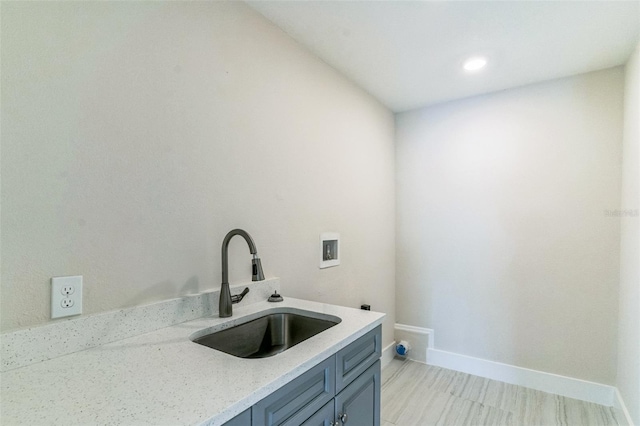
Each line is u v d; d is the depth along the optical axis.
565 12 1.58
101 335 1.00
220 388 0.75
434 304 2.79
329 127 2.11
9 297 0.84
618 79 2.12
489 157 2.56
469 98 2.65
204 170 1.33
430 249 2.81
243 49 1.51
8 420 0.61
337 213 2.19
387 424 1.91
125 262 1.08
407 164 2.93
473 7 1.55
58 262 0.93
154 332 1.11
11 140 0.84
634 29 1.71
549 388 2.30
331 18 1.64
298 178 1.84
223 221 1.41
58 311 0.92
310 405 0.94
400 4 1.53
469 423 1.92
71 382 0.77
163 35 1.19
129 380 0.78
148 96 1.14
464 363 2.63
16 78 0.85
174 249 1.22
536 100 2.38
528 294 2.40
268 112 1.64
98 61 1.01
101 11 1.02
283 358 0.92
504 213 2.50
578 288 2.23
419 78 2.31
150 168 1.15
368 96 2.57
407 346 2.81
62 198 0.93
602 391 2.13
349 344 1.14
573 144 2.26
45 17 0.90
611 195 2.14
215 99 1.38
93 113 1.00
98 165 1.01
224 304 1.27
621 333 2.01
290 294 1.77
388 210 2.86
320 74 2.03
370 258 2.58
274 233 1.67
